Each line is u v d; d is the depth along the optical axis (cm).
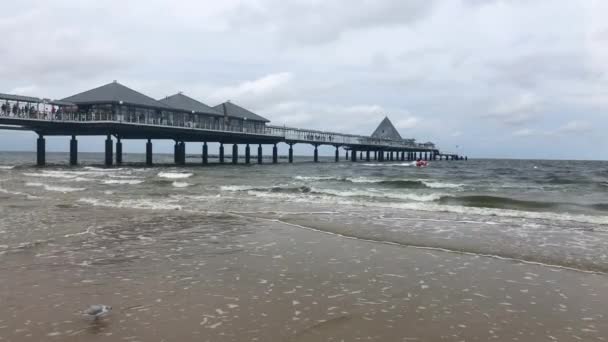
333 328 493
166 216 1362
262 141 6669
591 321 519
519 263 786
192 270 734
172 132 4991
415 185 2538
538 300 591
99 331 479
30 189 2312
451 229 1117
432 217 1321
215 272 721
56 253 857
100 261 793
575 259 811
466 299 594
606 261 796
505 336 477
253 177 3272
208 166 5678
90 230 1112
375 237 1019
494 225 1177
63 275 698
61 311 538
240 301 580
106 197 1922
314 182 2777
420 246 924
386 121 12681
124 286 643
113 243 954
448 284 661
